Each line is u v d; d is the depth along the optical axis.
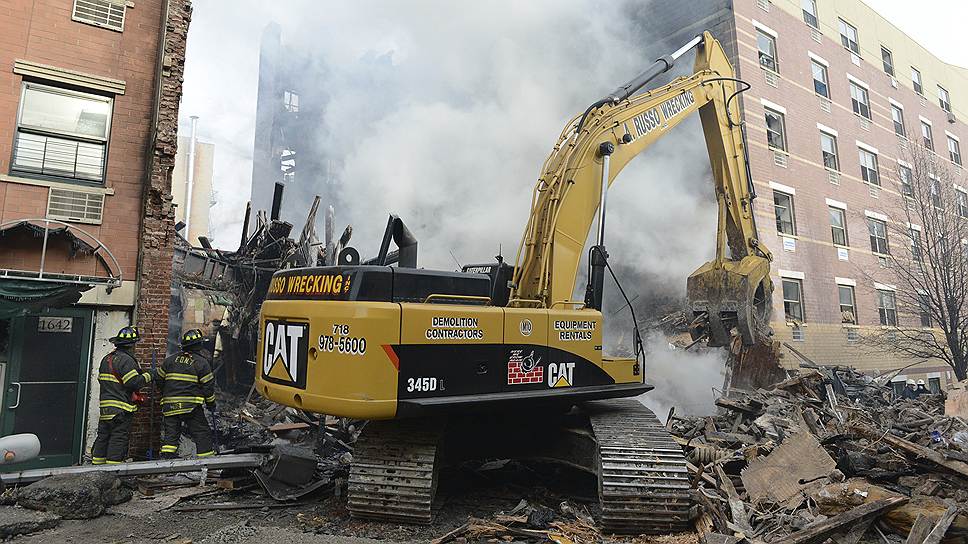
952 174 23.58
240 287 14.83
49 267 7.66
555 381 5.80
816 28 20.59
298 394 5.08
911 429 8.59
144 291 7.96
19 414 7.31
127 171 8.30
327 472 6.99
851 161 20.64
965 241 17.12
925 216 17.12
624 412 6.12
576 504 5.86
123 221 8.19
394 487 5.06
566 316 6.02
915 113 24.91
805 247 17.97
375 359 4.78
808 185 18.61
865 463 6.16
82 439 7.60
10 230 7.41
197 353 7.49
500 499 6.07
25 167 7.73
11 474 5.67
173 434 7.16
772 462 6.12
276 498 5.93
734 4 17.36
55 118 8.01
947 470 5.64
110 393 6.86
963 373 15.40
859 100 22.02
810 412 8.46
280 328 5.54
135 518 5.40
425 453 5.18
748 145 16.78
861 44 22.64
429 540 4.81
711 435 7.98
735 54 17.16
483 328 5.38
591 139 7.41
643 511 4.95
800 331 17.00
